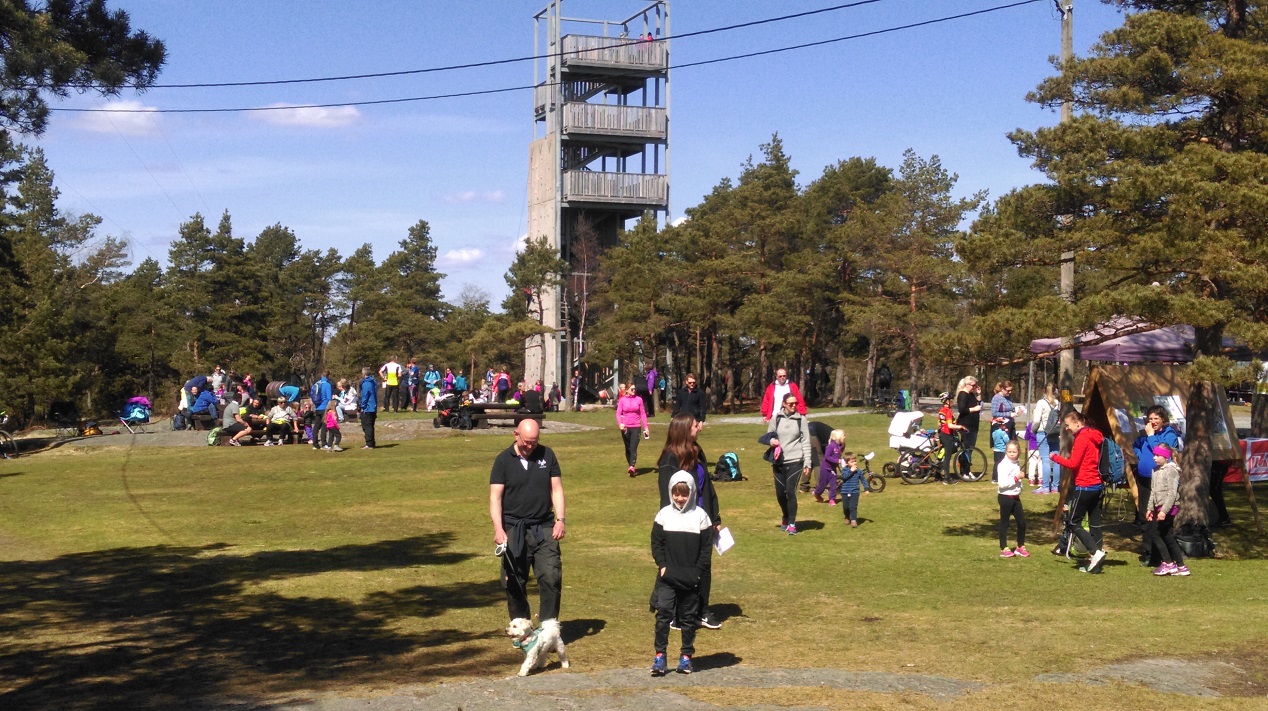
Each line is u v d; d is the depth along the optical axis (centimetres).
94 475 2312
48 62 1192
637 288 4978
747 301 5003
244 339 7250
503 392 4175
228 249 7338
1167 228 1378
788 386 1767
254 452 2725
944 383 6906
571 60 5009
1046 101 1602
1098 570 1330
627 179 5197
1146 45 1470
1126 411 1600
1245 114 1467
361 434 3177
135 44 1279
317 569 1337
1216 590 1226
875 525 1669
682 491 843
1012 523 1677
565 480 2162
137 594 1182
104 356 5850
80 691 788
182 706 744
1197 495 1469
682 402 2152
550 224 5175
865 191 6278
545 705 739
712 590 1234
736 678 829
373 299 8425
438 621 1056
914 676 834
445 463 2459
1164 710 736
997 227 1577
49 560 1399
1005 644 955
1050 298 1445
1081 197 1515
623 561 1405
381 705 740
